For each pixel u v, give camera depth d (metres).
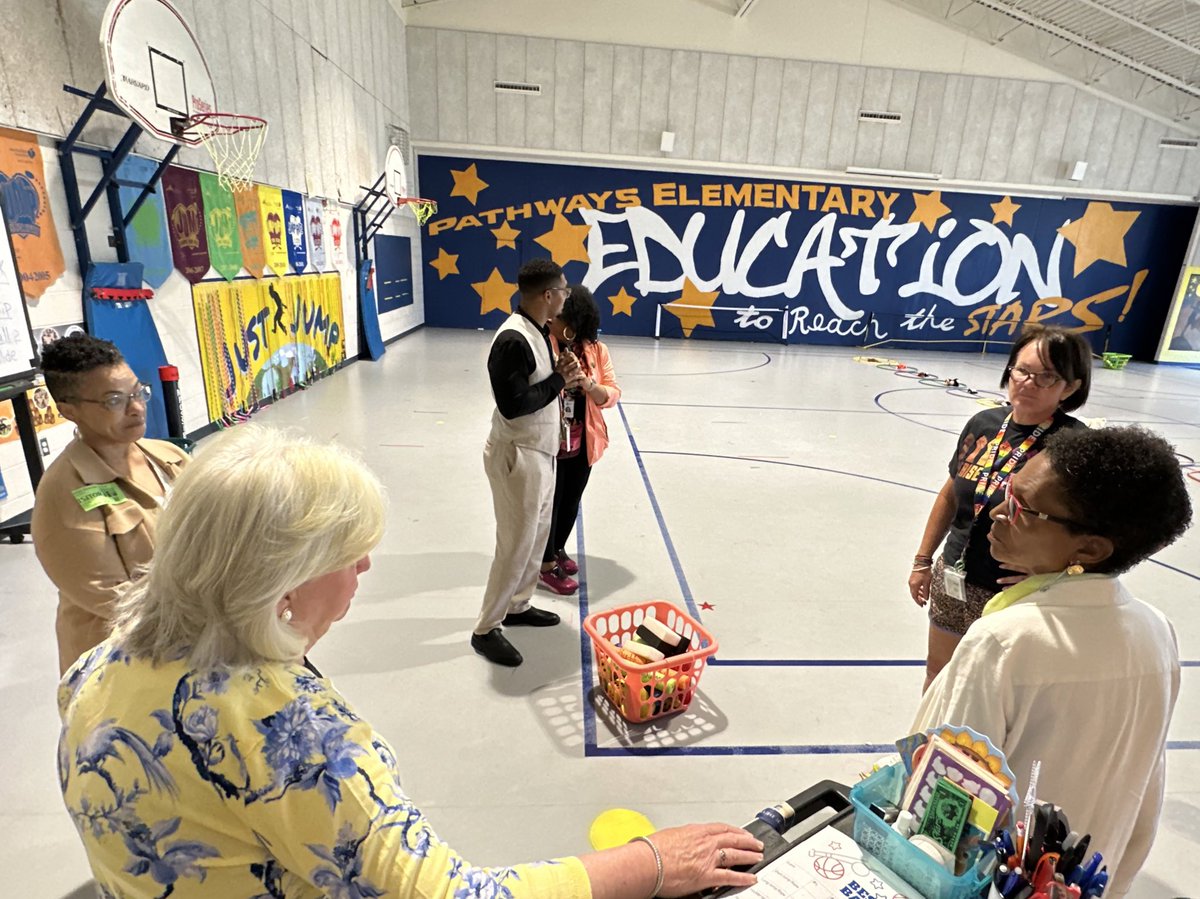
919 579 1.90
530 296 2.10
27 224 3.14
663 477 4.46
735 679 2.32
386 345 9.48
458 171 10.82
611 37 10.17
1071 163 11.11
